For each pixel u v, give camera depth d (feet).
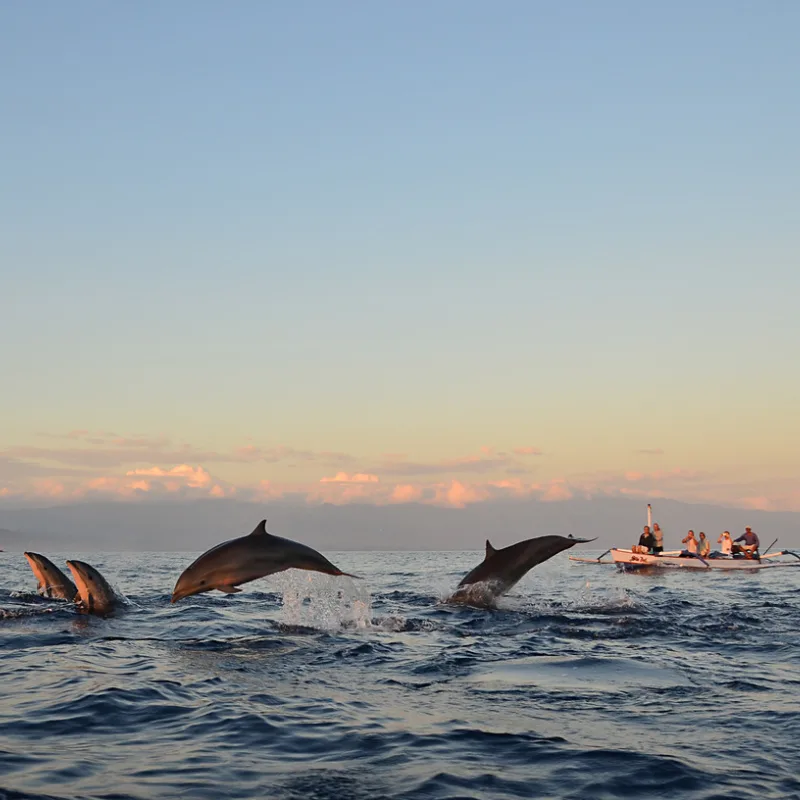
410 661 35.42
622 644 40.27
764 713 26.43
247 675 32.58
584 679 31.68
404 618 49.14
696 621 48.70
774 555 122.93
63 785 19.57
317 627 45.78
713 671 33.19
